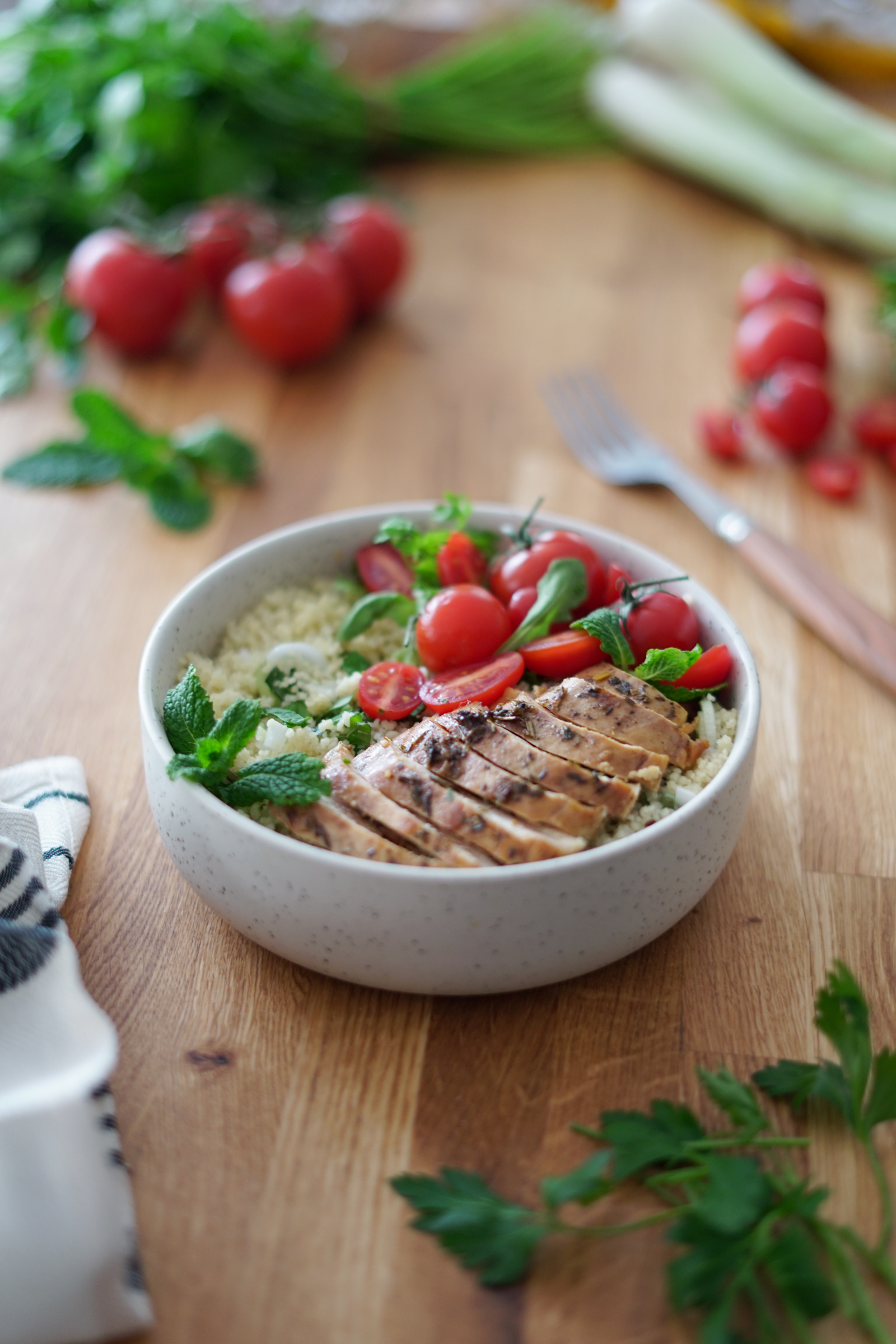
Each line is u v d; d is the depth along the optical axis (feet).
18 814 1.69
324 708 1.73
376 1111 1.56
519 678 1.71
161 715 1.67
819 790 1.83
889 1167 1.53
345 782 1.59
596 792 1.59
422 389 2.43
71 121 2.60
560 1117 1.56
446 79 2.94
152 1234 1.47
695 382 2.46
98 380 2.44
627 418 2.35
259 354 2.46
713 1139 1.54
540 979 1.59
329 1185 1.52
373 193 2.83
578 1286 1.43
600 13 3.23
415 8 3.12
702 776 1.65
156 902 1.71
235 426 2.34
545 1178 1.53
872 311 2.47
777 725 1.90
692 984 1.65
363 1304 1.41
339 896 1.53
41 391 2.43
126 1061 1.59
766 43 2.94
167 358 2.49
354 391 2.42
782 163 2.76
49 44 2.62
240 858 1.56
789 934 1.69
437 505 1.83
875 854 1.77
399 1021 1.62
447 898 1.52
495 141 3.00
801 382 2.28
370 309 2.57
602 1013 1.63
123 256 2.40
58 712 1.90
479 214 2.86
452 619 1.71
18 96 2.63
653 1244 1.47
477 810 1.56
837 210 2.71
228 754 1.60
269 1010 1.63
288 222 2.61
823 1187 1.48
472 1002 1.63
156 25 2.64
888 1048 1.56
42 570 2.10
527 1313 1.40
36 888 1.60
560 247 2.78
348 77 2.95
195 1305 1.41
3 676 1.95
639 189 2.96
